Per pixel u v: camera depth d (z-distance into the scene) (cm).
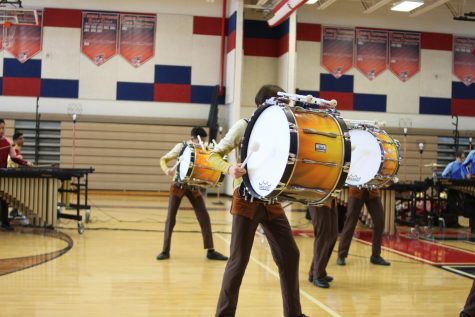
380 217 648
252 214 339
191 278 548
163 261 635
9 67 1611
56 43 1628
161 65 1669
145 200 1463
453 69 1752
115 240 785
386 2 1481
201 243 779
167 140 1647
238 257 341
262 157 325
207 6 1681
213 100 1619
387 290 520
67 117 1616
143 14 1659
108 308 429
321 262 523
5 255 650
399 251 761
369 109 1720
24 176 817
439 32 1742
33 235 816
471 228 1027
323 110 343
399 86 1730
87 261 621
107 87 1650
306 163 311
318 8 1569
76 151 1616
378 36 1719
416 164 1700
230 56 1622
